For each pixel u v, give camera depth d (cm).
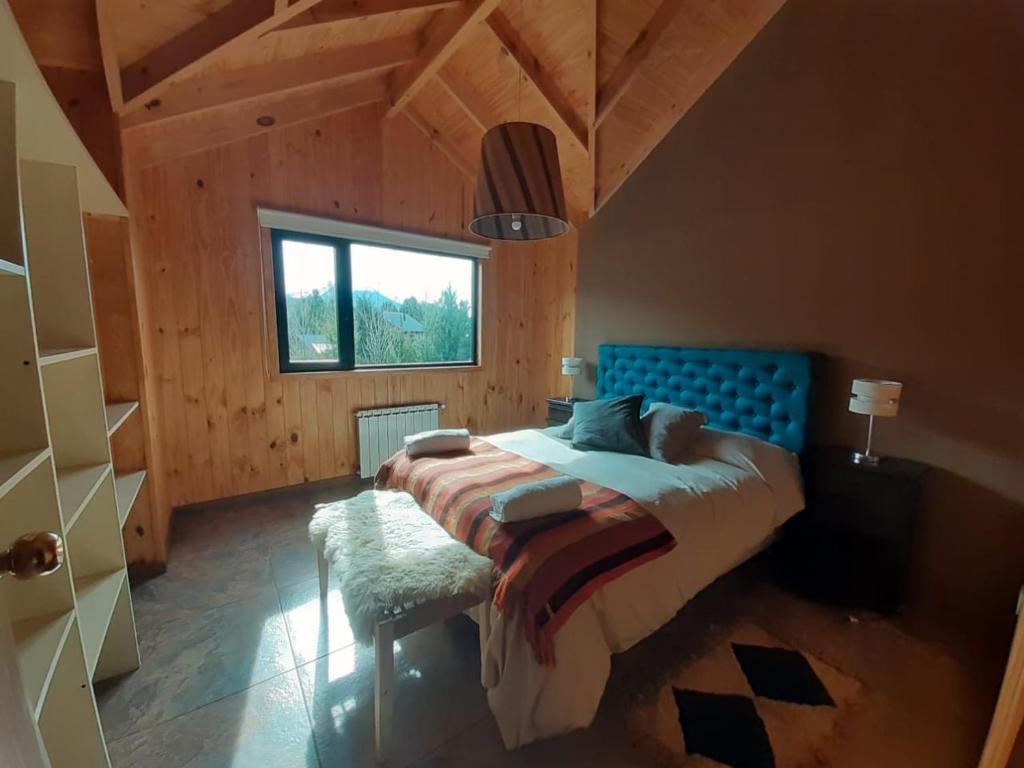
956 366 205
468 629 195
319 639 185
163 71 190
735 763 135
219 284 293
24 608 109
